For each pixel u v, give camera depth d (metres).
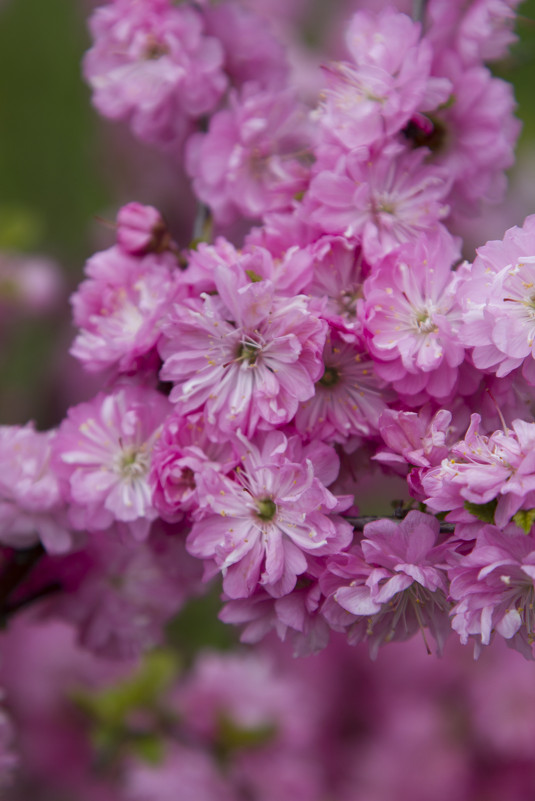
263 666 0.84
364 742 0.88
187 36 0.70
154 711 0.82
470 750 0.87
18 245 0.92
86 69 0.71
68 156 1.07
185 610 0.88
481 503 0.61
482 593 0.62
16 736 0.86
